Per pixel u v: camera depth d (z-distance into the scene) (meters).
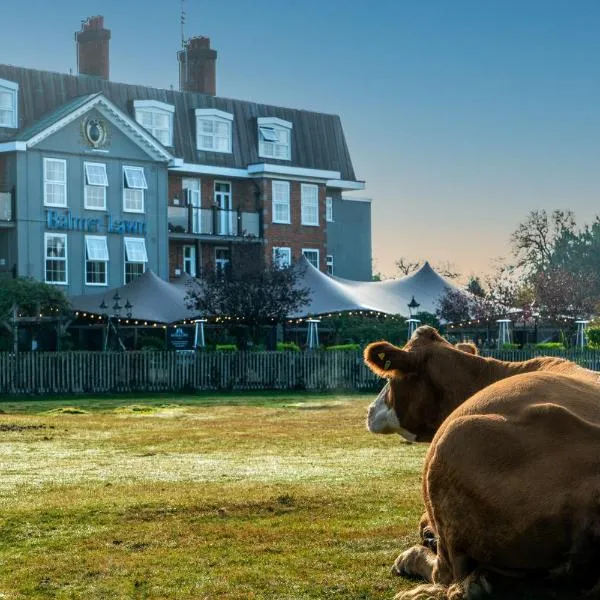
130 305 41.78
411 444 17.00
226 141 57.78
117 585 6.91
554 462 4.83
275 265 46.75
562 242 97.56
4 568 7.52
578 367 5.83
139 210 52.03
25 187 48.34
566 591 4.90
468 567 5.18
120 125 51.09
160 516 9.55
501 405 5.19
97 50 56.78
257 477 12.62
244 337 45.97
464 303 48.81
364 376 40.00
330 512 9.66
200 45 60.59
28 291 41.44
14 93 50.53
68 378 36.62
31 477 12.80
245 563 7.46
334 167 63.06
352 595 6.39
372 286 50.88
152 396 35.75
